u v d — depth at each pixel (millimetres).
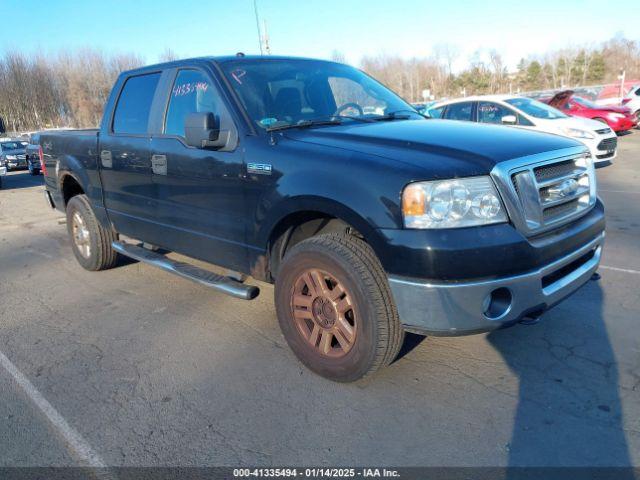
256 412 2863
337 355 3020
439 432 2621
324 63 4387
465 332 2600
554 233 2869
